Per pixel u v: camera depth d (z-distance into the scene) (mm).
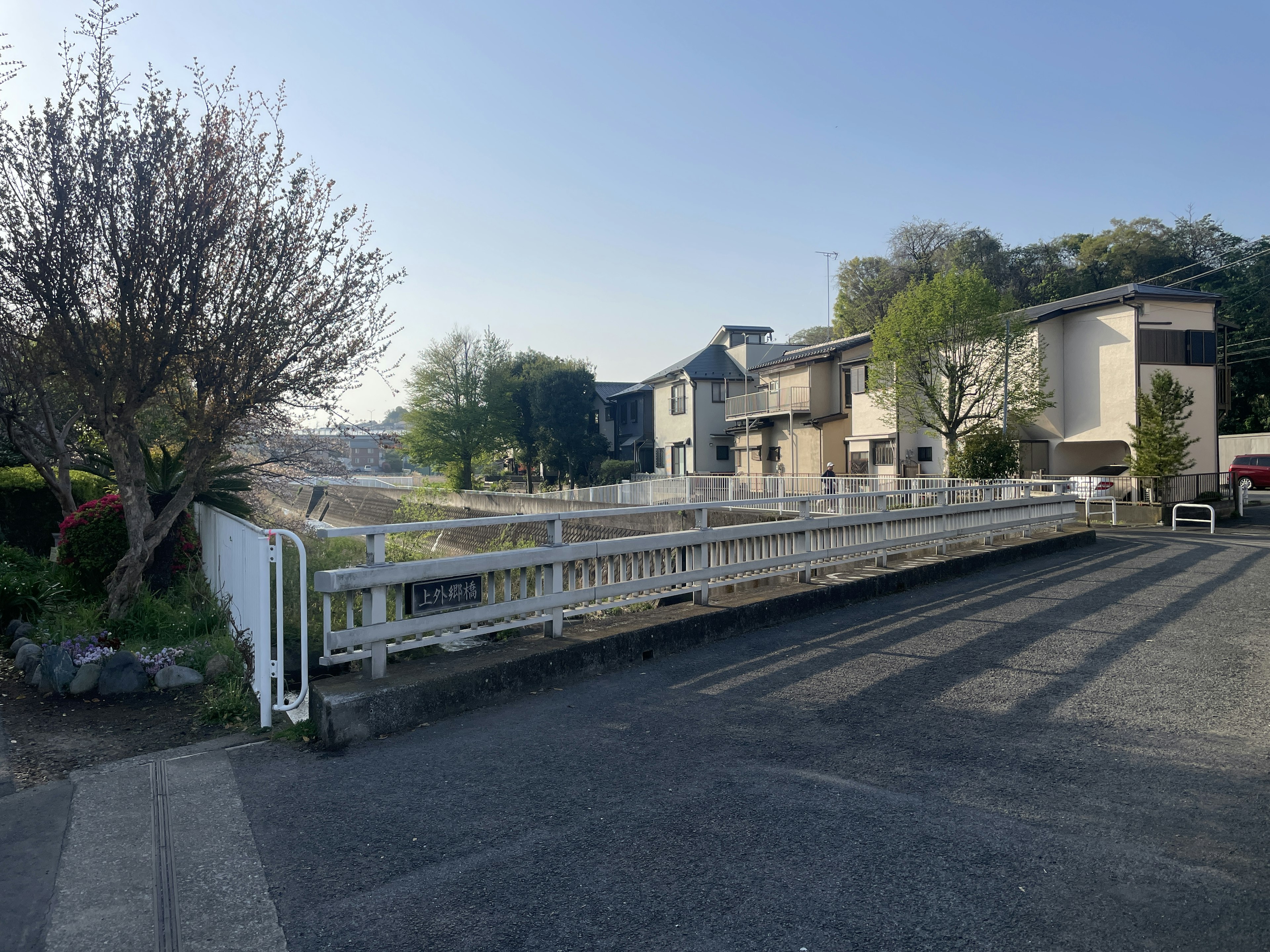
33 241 6688
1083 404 25922
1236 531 18906
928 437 30078
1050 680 5688
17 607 7859
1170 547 14273
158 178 7023
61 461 9805
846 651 6652
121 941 2643
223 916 2799
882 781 3945
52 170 6652
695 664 6352
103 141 6746
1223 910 2773
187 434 8180
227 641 6703
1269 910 2768
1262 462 30766
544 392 48312
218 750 4586
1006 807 3635
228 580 7332
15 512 11750
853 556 9414
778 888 2945
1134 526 21297
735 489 26875
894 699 5301
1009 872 3041
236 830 3492
